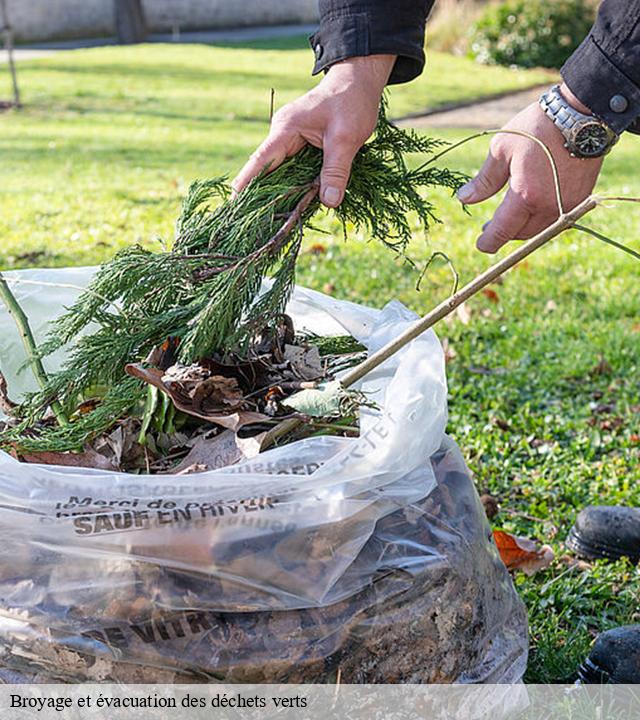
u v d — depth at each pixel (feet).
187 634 4.71
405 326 5.96
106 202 19.76
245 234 5.57
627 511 7.88
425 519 5.27
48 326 6.77
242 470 4.77
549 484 8.89
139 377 5.23
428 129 31.78
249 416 5.22
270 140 5.55
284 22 74.49
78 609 4.68
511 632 5.76
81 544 4.69
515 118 5.88
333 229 17.43
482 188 5.96
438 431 5.31
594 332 12.95
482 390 10.94
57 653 4.70
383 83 5.68
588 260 16.60
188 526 4.68
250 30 71.36
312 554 4.79
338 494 4.80
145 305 5.73
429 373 5.44
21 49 59.06
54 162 24.32
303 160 5.67
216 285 5.43
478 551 5.44
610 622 6.93
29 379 6.72
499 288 14.82
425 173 6.07
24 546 4.75
